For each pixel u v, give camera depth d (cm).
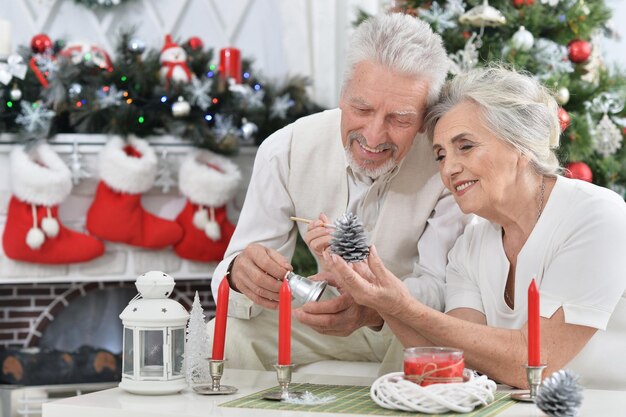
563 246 199
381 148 216
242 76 409
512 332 192
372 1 420
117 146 375
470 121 198
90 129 383
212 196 380
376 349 258
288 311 178
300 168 248
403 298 185
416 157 243
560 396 158
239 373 216
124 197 377
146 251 391
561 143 325
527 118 197
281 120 391
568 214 200
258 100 388
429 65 209
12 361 381
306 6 424
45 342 426
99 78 380
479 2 335
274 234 252
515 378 191
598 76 353
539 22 335
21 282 389
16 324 424
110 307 434
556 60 329
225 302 187
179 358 188
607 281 192
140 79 380
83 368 385
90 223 379
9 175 378
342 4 425
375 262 184
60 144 382
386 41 208
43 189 365
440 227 240
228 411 169
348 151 221
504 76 202
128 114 374
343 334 210
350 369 251
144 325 184
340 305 204
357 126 214
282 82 411
